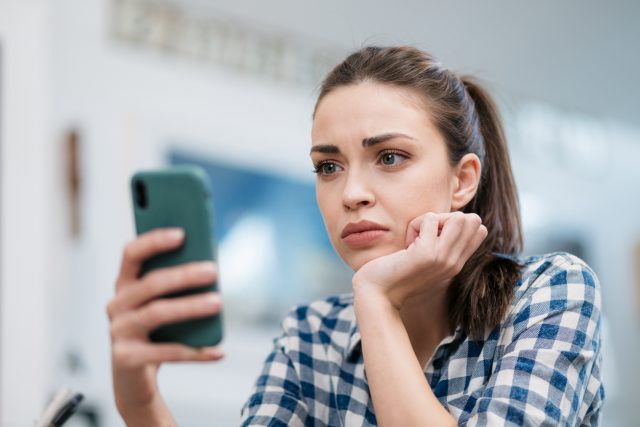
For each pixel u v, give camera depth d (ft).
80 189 8.54
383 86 2.71
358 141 2.65
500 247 3.18
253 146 10.15
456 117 2.85
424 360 2.99
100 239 8.53
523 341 2.57
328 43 10.91
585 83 12.91
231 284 9.69
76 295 8.26
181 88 9.61
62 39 8.66
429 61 2.93
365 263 2.66
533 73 12.35
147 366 2.30
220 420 9.00
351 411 2.96
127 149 8.99
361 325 2.47
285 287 10.14
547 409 2.31
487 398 2.37
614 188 14.20
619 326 13.76
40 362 6.04
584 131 14.02
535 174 13.14
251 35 10.36
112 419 8.09
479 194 3.21
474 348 2.79
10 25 6.47
